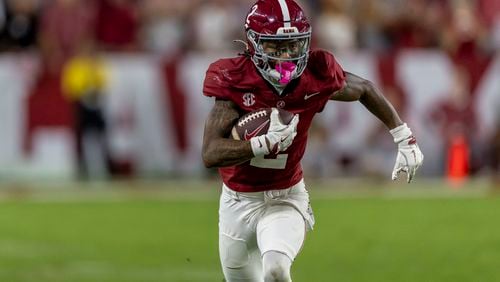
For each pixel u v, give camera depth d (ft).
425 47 175.94
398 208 144.15
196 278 99.09
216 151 61.52
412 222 132.26
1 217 140.46
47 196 157.58
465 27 169.89
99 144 164.04
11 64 161.79
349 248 114.52
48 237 124.98
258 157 64.34
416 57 166.61
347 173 166.09
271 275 61.57
